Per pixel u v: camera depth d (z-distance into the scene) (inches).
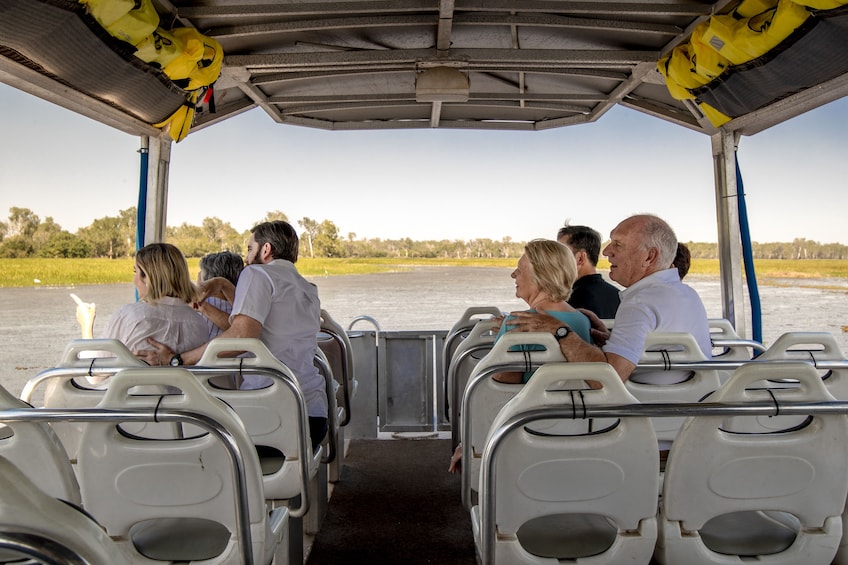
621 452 68.4
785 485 69.1
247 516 69.6
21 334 780.0
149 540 79.7
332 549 129.4
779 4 116.3
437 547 130.2
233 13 144.2
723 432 67.8
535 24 152.1
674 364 94.2
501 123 234.7
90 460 69.7
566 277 107.8
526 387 66.2
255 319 121.6
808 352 93.8
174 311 125.5
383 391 209.2
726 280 186.7
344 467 180.1
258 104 202.4
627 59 165.3
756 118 162.6
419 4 142.0
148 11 124.7
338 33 161.9
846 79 125.9
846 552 82.8
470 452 91.8
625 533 72.4
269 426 98.4
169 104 155.9
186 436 98.1
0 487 29.5
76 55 118.6
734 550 75.0
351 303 956.0
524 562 71.8
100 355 123.3
